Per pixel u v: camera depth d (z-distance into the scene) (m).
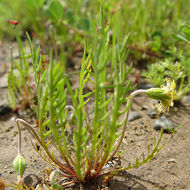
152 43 0.29
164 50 0.29
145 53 0.30
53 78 0.12
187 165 0.18
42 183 0.17
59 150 0.16
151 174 0.17
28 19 0.35
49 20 0.34
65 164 0.18
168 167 0.18
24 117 0.25
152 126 0.22
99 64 0.13
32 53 0.16
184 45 0.30
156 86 0.25
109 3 0.30
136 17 0.32
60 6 0.31
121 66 0.14
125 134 0.21
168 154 0.19
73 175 0.16
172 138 0.21
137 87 0.28
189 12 0.38
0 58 0.37
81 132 0.14
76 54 0.36
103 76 0.13
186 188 0.16
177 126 0.22
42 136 0.15
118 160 0.18
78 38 0.34
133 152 0.19
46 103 0.15
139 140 0.21
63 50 0.34
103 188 0.16
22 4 0.36
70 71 0.32
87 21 0.33
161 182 0.16
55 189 0.15
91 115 0.23
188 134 0.21
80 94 0.16
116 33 0.13
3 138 0.22
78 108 0.14
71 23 0.33
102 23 0.14
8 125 0.24
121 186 0.16
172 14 0.37
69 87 0.13
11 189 0.17
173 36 0.27
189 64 0.25
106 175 0.17
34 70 0.16
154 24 0.33
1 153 0.20
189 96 0.26
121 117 0.24
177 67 0.23
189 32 0.25
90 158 0.15
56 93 0.13
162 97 0.15
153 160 0.18
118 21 0.12
